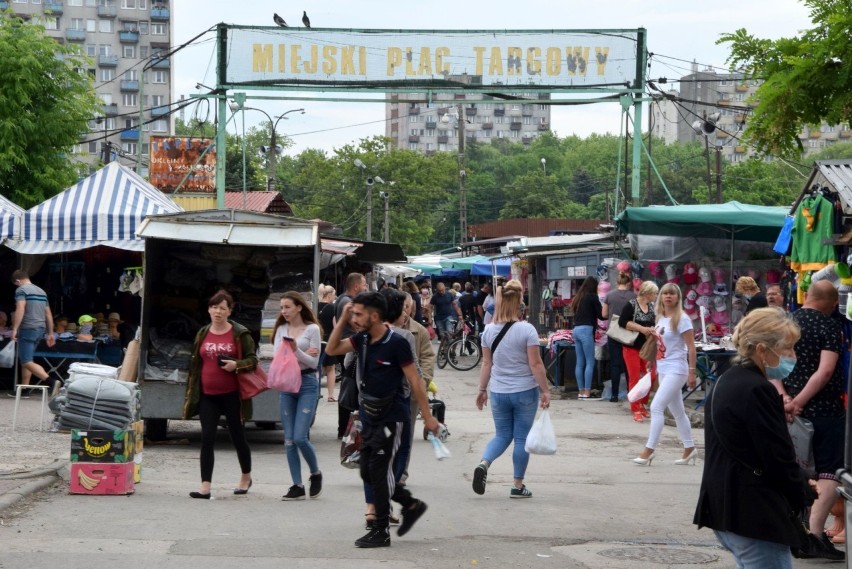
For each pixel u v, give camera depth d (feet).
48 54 121.49
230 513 35.29
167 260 57.98
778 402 19.40
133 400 39.83
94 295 82.48
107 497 37.76
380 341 31.32
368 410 31.09
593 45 104.73
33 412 63.77
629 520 35.58
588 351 76.84
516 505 38.14
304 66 104.83
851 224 42.06
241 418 38.63
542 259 102.78
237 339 38.14
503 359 39.42
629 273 78.28
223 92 104.99
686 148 397.80
